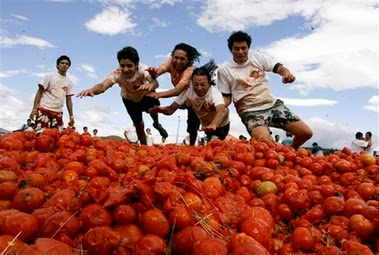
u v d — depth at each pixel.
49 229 0.66
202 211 0.79
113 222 0.70
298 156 1.51
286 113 2.01
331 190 1.03
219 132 2.25
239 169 1.28
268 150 1.44
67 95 2.97
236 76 2.03
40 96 2.86
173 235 0.71
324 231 0.87
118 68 2.31
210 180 1.03
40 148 1.39
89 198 0.72
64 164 1.22
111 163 1.26
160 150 1.68
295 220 0.96
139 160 1.41
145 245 0.64
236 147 1.45
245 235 0.66
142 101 2.42
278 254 0.82
